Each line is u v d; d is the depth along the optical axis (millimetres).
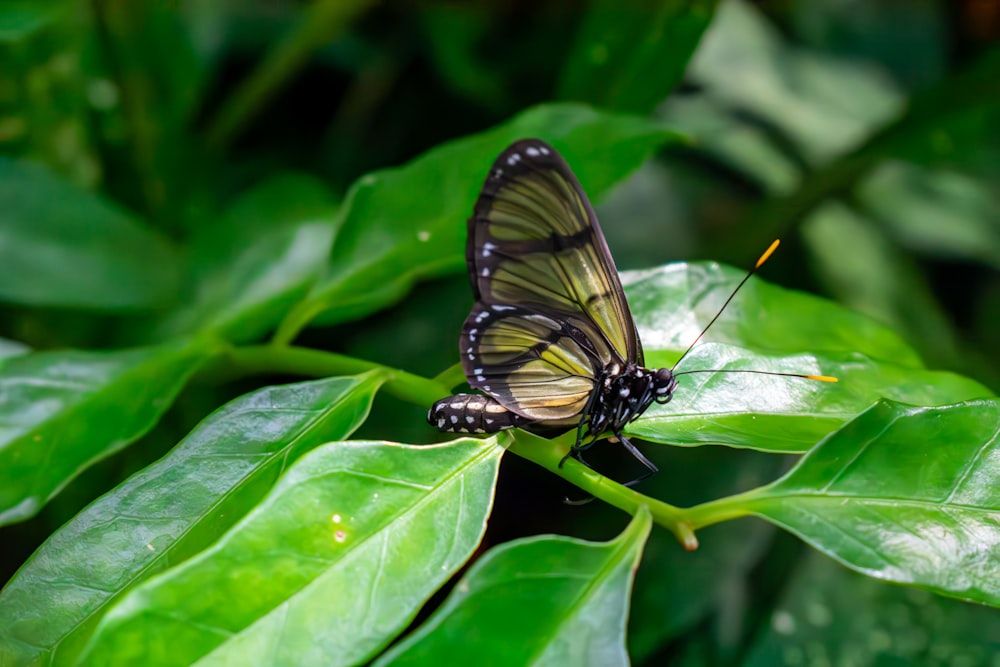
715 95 833
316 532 543
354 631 537
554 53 788
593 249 583
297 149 804
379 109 808
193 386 674
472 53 796
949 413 558
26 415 591
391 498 548
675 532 554
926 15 902
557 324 585
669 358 596
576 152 612
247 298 662
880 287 728
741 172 779
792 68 863
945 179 785
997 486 552
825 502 553
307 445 568
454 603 536
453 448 555
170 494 563
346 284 610
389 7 806
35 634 552
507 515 685
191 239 682
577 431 579
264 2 827
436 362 704
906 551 546
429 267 614
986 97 686
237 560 539
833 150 794
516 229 583
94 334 680
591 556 542
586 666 531
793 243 741
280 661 534
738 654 659
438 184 608
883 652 648
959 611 654
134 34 675
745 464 685
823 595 659
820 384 585
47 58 671
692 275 609
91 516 561
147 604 534
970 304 782
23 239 647
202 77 715
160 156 696
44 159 687
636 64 677
